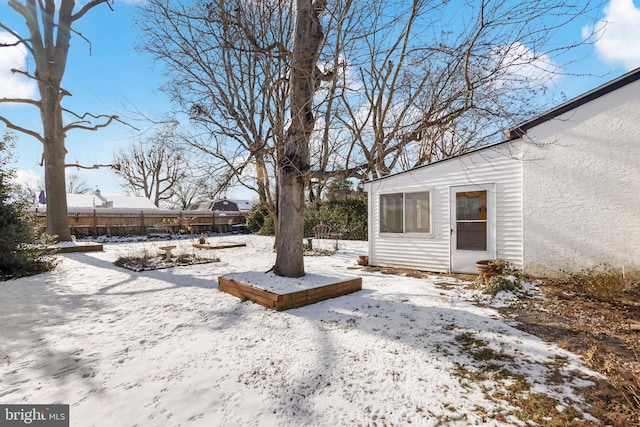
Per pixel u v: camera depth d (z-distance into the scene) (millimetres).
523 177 5938
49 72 11305
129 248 12109
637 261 5008
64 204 11930
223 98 7910
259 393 2271
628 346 3018
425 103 5875
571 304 4375
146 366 2664
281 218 5312
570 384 2352
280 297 4141
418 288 5445
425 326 3553
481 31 4441
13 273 6785
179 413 2045
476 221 6551
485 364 2670
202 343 3141
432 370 2572
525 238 5910
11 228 6832
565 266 5539
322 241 14695
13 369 2609
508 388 2305
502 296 4715
